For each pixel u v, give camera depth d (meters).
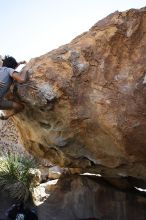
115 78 4.24
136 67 4.17
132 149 4.32
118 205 5.57
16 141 7.71
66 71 4.32
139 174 4.82
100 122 4.33
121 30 4.25
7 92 4.18
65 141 4.67
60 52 4.39
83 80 4.32
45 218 5.79
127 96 4.18
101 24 4.38
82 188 5.79
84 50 4.33
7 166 6.60
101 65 4.29
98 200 5.64
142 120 4.12
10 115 4.49
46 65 4.33
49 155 5.32
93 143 4.57
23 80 4.02
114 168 4.88
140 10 4.23
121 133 4.24
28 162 6.74
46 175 7.27
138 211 5.49
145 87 4.08
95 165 5.11
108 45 4.29
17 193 6.26
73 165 5.30
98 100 4.29
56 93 4.30
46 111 4.45
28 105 4.45
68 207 5.77
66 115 4.43
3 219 5.76
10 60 4.14
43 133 4.82
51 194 6.00
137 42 4.21
